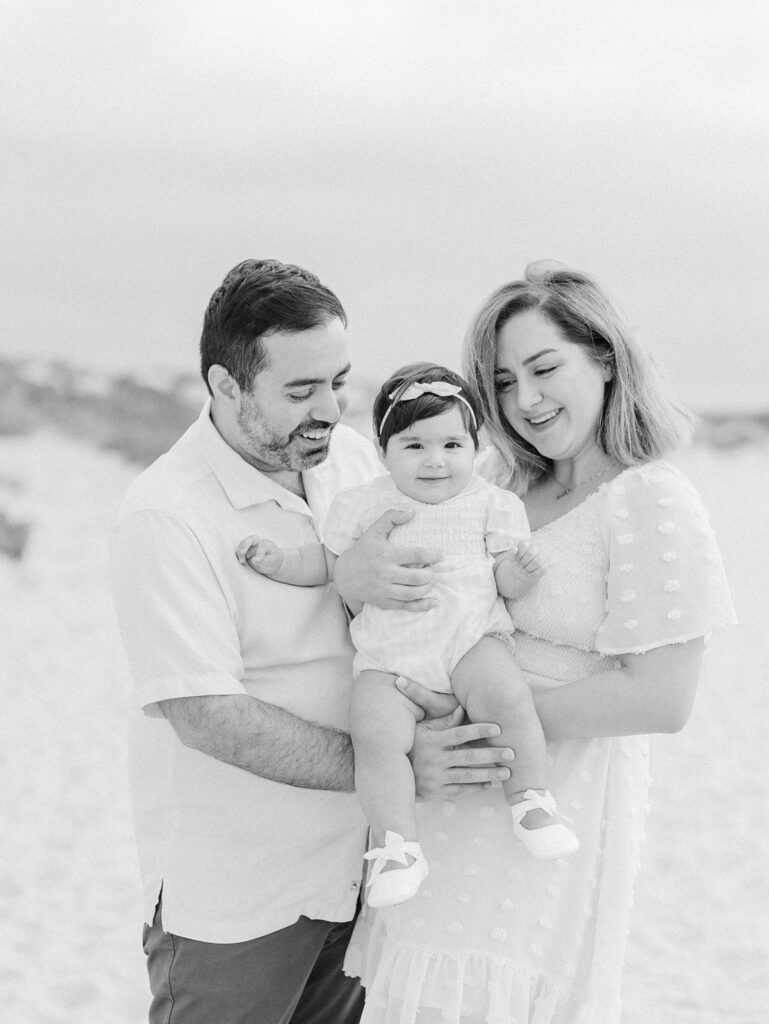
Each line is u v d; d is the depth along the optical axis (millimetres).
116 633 10477
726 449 22062
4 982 4789
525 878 2709
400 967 2727
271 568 2881
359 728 2762
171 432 17328
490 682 2723
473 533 2869
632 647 2686
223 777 2871
